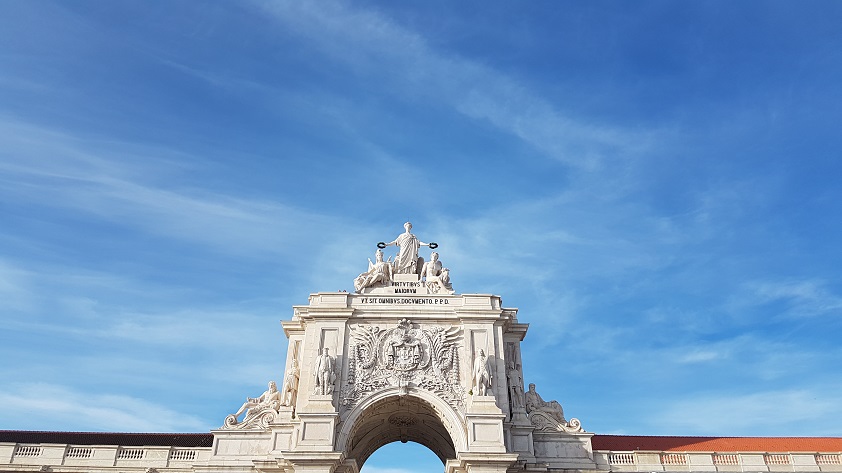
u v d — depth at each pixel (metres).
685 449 22.92
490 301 23.83
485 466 20.47
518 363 23.73
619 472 22.05
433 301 23.84
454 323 23.34
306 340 23.19
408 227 26.27
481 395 21.70
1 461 22.16
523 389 23.27
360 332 23.05
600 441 23.78
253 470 21.77
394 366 22.47
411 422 24.94
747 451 22.56
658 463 22.28
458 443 21.23
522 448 21.86
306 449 20.62
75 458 22.45
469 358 22.58
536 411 23.02
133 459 22.55
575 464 22.06
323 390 21.72
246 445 22.25
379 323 23.25
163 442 24.20
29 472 22.05
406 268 25.23
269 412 22.95
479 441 20.91
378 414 23.52
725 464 22.31
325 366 22.02
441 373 22.44
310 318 23.41
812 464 22.22
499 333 23.19
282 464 21.19
